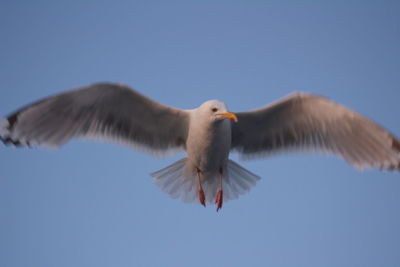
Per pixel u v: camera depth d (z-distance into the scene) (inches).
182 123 487.8
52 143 458.0
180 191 502.3
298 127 495.8
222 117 448.5
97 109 471.2
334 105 459.5
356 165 478.3
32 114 447.5
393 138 451.8
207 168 491.5
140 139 501.0
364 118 458.9
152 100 466.0
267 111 479.5
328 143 491.2
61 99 452.4
